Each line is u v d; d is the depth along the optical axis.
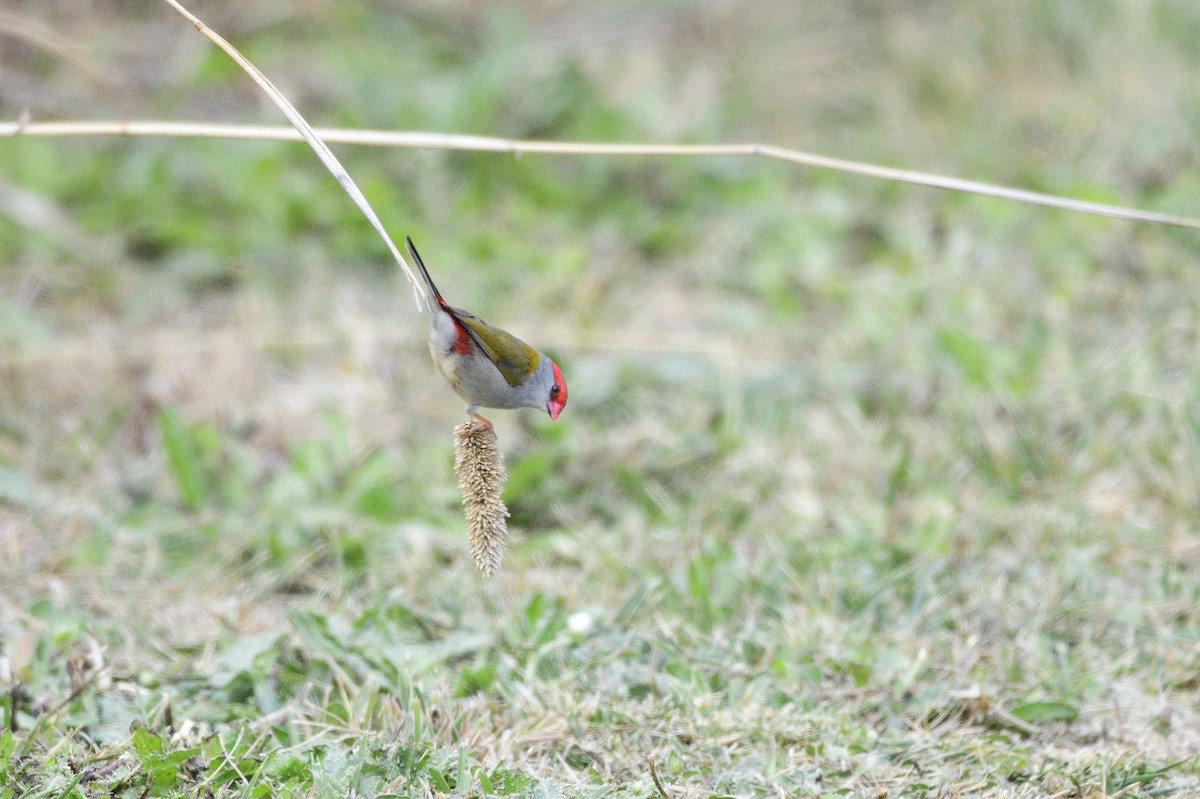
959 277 16.52
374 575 11.27
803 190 19.08
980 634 10.28
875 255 17.73
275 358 15.23
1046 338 15.20
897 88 20.73
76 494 12.80
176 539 12.08
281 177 18.23
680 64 22.16
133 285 16.70
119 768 7.86
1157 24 20.56
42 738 8.36
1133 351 14.73
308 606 10.80
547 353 15.20
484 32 22.31
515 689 9.30
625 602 10.73
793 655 9.77
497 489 7.81
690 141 19.75
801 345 15.56
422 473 13.07
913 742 8.73
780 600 10.82
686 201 18.84
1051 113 19.83
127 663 9.74
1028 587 10.95
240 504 12.70
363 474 12.86
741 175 19.17
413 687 8.95
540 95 19.97
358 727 8.74
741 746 8.63
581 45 22.45
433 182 18.62
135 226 17.39
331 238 17.67
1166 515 12.34
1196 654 9.97
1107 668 9.88
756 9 22.78
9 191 17.33
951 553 11.54
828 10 22.77
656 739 8.72
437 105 19.39
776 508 12.65
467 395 7.87
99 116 19.00
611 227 18.20
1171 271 16.39
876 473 13.12
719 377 14.75
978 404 13.89
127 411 14.14
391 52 21.42
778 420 14.05
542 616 10.21
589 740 8.72
